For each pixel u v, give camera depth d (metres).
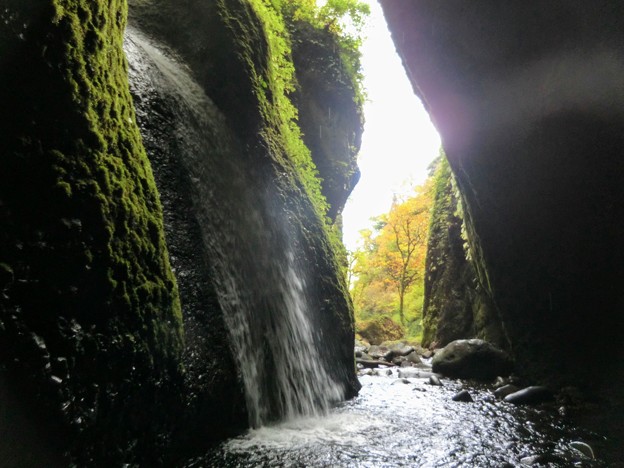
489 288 8.15
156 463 2.83
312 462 3.19
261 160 5.90
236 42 5.89
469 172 7.01
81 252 2.21
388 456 3.45
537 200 5.75
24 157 1.97
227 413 3.66
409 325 27.39
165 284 3.01
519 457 3.61
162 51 5.52
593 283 5.45
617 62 3.91
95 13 2.58
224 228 4.55
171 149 4.13
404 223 25.83
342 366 6.08
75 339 2.10
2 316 1.76
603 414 5.08
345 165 11.70
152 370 2.71
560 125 4.86
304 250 6.11
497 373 7.75
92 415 2.21
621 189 4.57
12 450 1.78
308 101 11.19
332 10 11.80
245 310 4.37
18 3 1.95
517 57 4.95
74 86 2.29
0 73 1.89
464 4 5.09
